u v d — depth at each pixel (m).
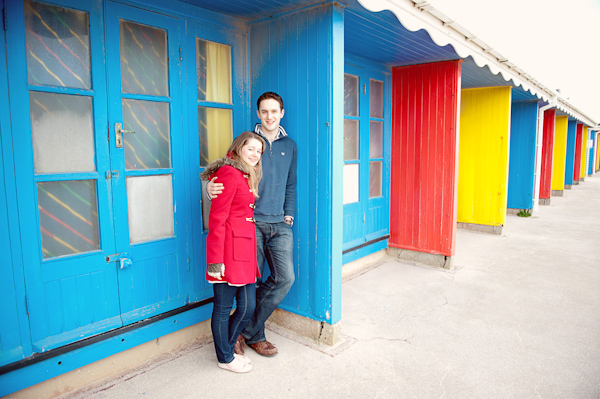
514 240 6.45
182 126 2.70
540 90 6.65
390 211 5.29
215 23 2.85
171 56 2.60
